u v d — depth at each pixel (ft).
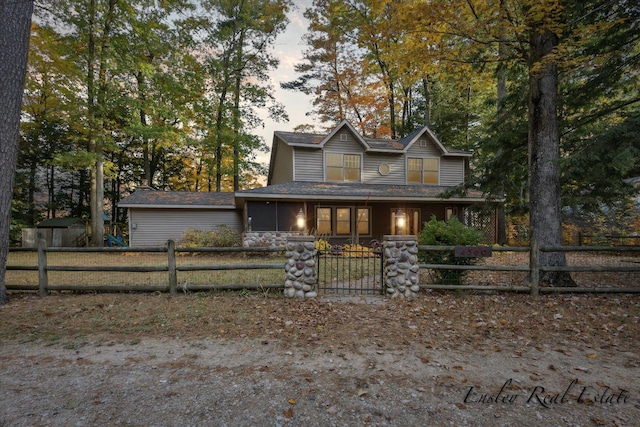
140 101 49.34
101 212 50.78
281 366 10.11
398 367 10.12
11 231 53.36
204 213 52.19
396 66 29.37
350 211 48.91
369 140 54.19
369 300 17.52
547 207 19.83
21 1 16.66
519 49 21.01
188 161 87.86
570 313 15.37
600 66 21.93
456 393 8.61
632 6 18.45
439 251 19.84
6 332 12.88
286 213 43.62
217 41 63.93
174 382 9.05
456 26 21.74
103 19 45.06
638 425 7.27
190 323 13.94
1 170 16.52
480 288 18.02
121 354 10.94
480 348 11.66
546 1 16.67
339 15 61.16
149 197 51.49
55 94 46.32
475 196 47.39
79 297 17.83
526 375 9.68
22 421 7.16
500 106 29.43
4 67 16.22
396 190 46.60
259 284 18.47
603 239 48.21
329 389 8.74
